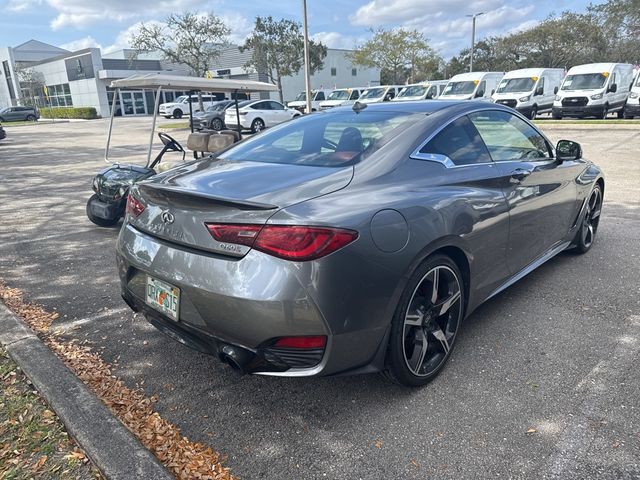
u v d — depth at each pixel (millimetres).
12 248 5402
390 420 2473
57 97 58094
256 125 23266
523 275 3662
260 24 35344
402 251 2365
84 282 4383
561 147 3988
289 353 2213
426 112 3176
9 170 11883
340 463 2199
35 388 2674
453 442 2305
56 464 2135
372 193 2467
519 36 50844
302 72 47688
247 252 2170
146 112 52938
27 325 3414
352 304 2211
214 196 2266
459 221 2707
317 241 2113
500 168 3262
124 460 2107
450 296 2791
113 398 2658
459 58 65812
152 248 2545
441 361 2811
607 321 3434
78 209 7309
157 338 3354
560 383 2730
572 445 2256
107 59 50469
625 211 6375
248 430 2432
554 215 3906
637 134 15594
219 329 2283
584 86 20750
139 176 5836
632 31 34719
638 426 2367
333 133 3125
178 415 2549
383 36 45844
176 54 32156
